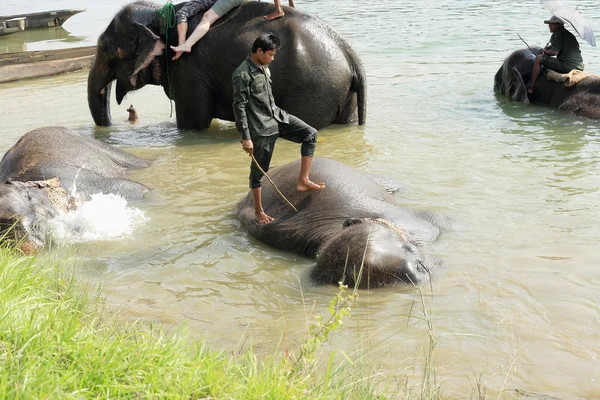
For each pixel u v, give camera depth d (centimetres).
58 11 2217
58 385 307
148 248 646
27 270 455
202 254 634
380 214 638
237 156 941
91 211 716
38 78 1487
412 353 441
